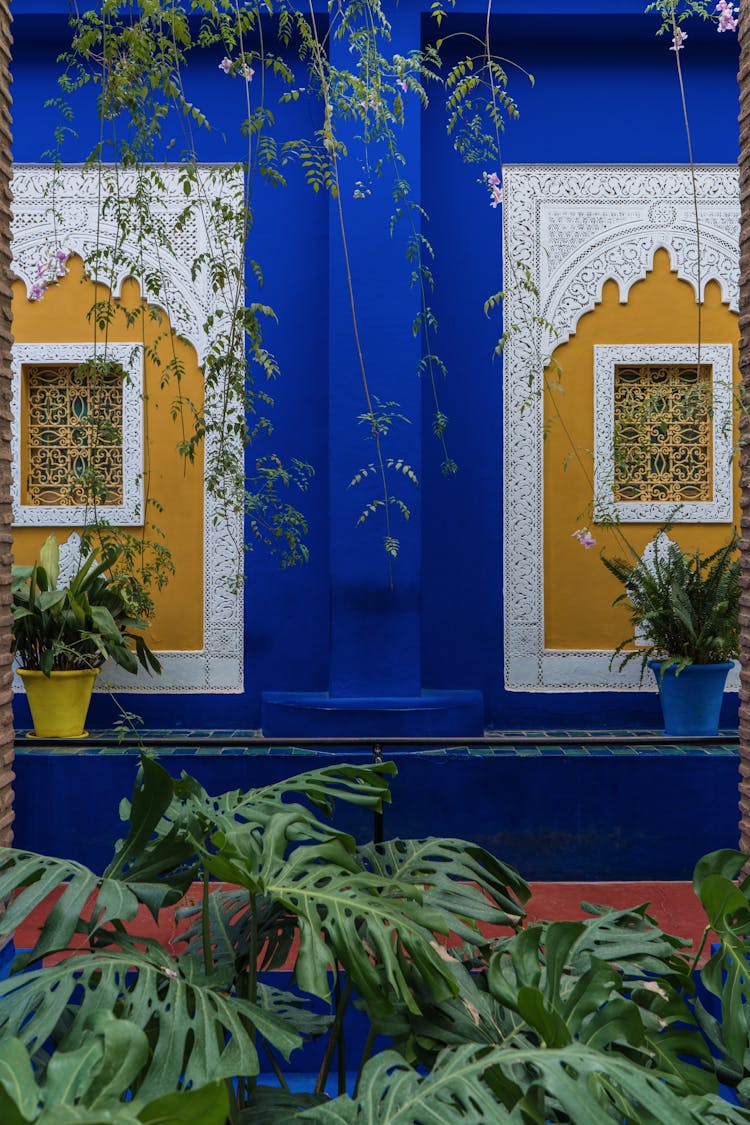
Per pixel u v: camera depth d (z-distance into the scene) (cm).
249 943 148
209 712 432
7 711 233
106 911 117
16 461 431
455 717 399
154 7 280
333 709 396
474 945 144
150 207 425
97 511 430
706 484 433
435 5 350
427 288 429
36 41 421
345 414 404
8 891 122
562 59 433
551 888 311
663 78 434
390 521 404
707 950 231
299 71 422
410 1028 122
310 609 431
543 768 321
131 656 388
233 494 381
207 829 139
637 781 320
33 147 425
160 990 124
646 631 406
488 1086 107
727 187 435
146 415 430
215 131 425
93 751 322
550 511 435
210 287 427
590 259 435
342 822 321
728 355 434
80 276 430
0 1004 106
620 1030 114
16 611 362
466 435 434
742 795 223
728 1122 105
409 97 405
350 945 116
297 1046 107
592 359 435
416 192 406
